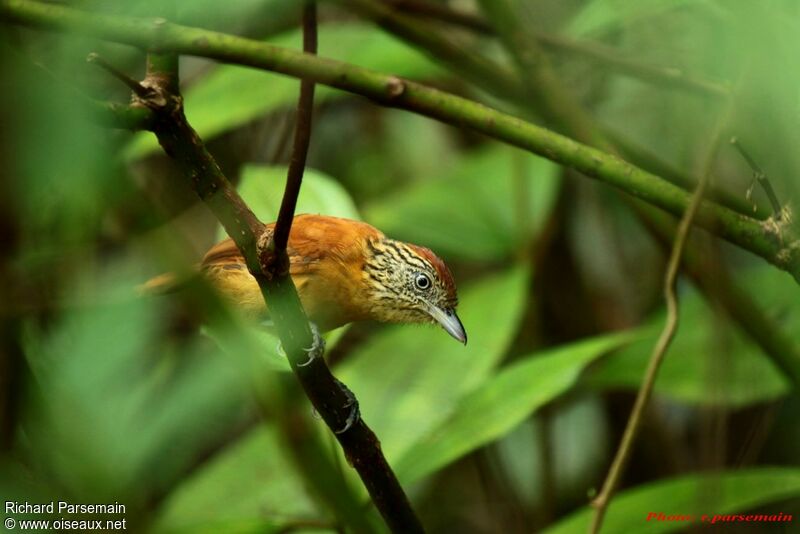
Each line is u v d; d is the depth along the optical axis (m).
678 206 6.57
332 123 14.47
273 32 7.86
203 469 7.30
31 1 4.01
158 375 4.05
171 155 4.92
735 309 8.03
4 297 2.97
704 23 7.12
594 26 8.33
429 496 12.76
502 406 7.51
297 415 4.29
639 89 11.95
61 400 3.17
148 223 3.49
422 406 7.84
